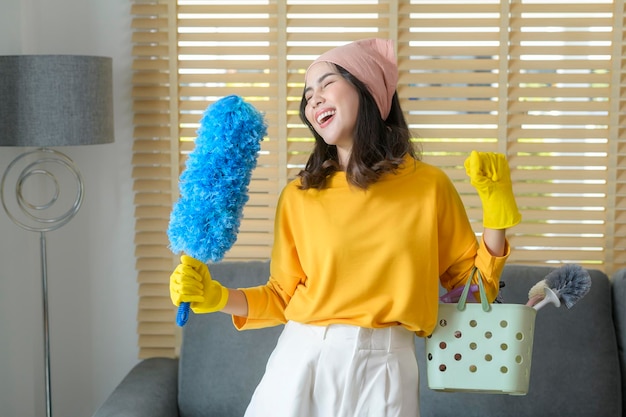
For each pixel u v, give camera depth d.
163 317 2.70
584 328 2.39
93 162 2.69
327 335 1.70
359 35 2.59
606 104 2.59
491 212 1.65
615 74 2.57
